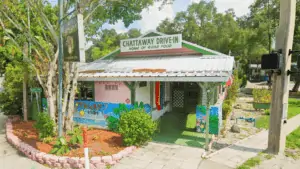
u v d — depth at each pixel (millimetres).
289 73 6027
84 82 10078
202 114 8617
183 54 9555
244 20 29547
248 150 6664
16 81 11258
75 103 9922
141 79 7574
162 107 10688
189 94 11617
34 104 11258
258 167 5465
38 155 6070
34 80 10641
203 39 32000
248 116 12195
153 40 9406
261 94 14148
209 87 6688
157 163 5777
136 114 6934
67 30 5969
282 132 6273
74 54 5676
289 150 6641
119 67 9523
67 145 6418
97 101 9562
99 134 8156
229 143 7492
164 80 7141
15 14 8664
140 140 6953
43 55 9516
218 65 7621
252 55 28938
